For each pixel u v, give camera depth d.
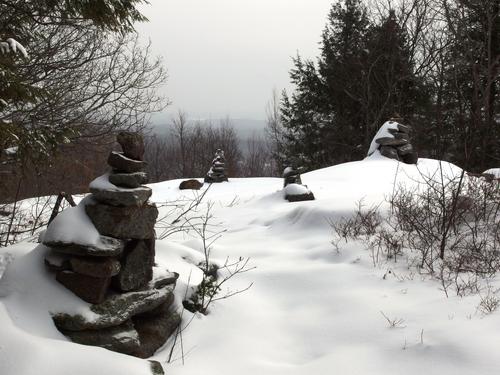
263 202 9.99
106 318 3.42
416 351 3.44
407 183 10.07
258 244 6.54
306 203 7.71
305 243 6.28
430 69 22.11
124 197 3.59
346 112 27.42
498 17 18.17
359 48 26.75
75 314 3.33
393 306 4.22
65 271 3.52
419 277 4.80
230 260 5.80
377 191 9.35
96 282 3.45
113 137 9.29
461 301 4.10
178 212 9.35
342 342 3.82
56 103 7.57
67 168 8.23
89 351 2.97
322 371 3.38
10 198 7.14
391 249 5.51
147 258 3.91
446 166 12.50
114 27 5.66
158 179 43.41
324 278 4.98
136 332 3.59
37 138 5.03
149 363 3.13
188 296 4.41
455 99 20.72
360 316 4.13
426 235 5.74
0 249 4.13
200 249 6.05
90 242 3.46
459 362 3.20
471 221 6.23
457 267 4.86
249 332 4.07
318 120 27.97
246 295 4.81
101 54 8.70
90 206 3.68
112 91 8.84
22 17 5.89
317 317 4.27
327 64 27.48
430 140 23.48
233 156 45.19
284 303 4.68
